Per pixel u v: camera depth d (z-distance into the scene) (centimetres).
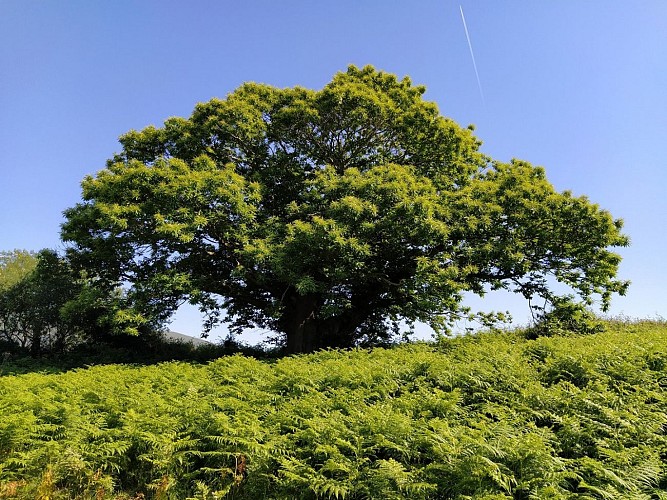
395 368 1024
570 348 1104
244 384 1003
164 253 1738
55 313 2034
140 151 1931
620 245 1652
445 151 1919
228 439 666
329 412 805
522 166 1950
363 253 1465
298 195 1855
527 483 523
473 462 549
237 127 1798
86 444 719
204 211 1572
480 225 1587
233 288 1822
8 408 896
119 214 1486
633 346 1061
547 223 1633
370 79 1994
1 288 2083
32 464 684
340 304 1617
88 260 1780
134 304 1545
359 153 1953
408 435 654
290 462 609
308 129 1894
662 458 630
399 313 1848
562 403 762
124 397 940
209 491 621
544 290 1767
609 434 671
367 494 544
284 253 1480
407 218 1476
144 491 657
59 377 1286
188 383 1053
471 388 898
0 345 2077
